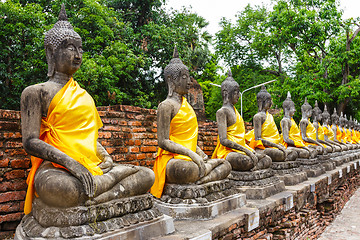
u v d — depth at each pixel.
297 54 24.31
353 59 21.38
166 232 4.21
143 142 7.18
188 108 5.74
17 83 13.35
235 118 7.20
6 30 13.33
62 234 3.27
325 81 21.56
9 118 4.64
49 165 3.78
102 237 3.44
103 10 17.02
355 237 8.72
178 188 5.22
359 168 18.61
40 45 13.28
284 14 22.38
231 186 5.98
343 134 19.30
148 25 18.83
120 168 4.06
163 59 19.00
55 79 4.05
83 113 3.94
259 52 29.91
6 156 4.54
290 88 22.88
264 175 7.20
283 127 10.94
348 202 13.50
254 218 5.63
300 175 9.16
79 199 3.43
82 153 3.83
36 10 14.65
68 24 4.12
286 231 6.82
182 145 5.50
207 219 5.00
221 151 7.28
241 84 33.62
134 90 17.98
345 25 21.83
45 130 3.87
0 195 4.43
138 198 4.09
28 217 3.77
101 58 15.33
